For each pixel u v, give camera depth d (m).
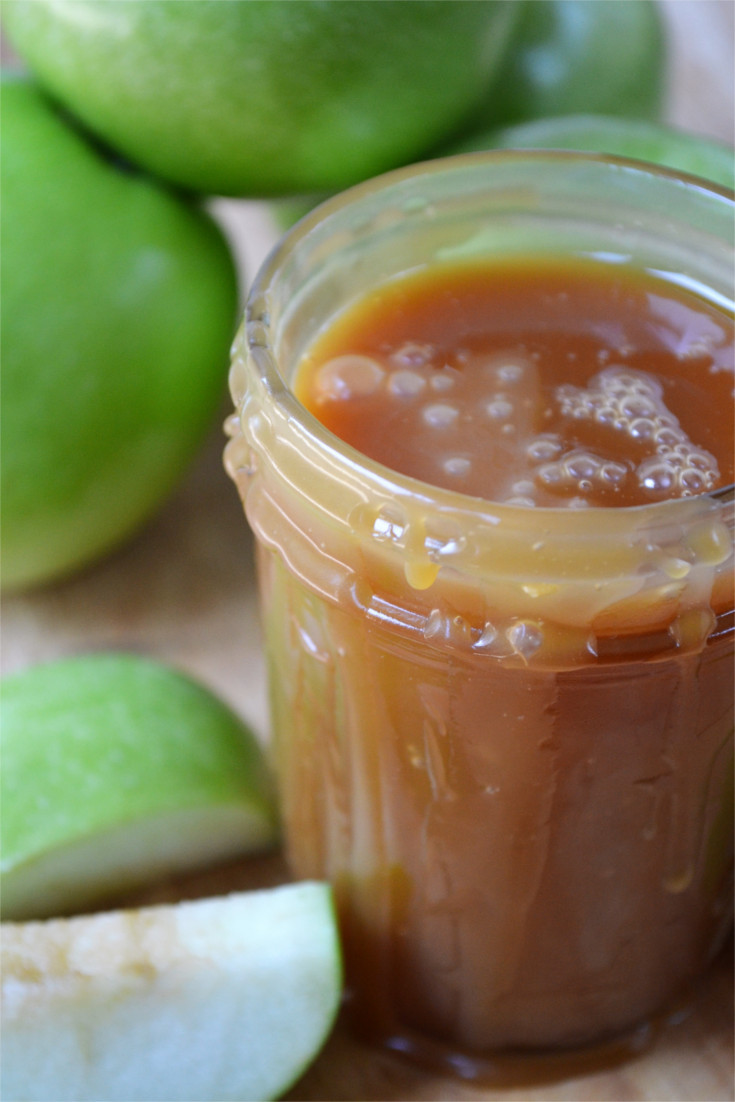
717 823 0.35
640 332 0.36
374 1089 0.37
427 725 0.34
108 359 0.41
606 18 0.44
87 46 0.40
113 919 0.38
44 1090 0.36
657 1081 0.37
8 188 0.40
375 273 0.37
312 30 0.39
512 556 0.32
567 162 0.36
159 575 0.44
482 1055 0.37
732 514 0.32
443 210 0.37
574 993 0.36
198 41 0.39
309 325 0.36
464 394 0.35
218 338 0.42
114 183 0.41
